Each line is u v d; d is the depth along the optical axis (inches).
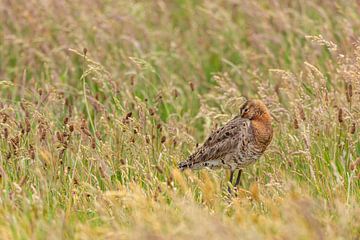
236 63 761.0
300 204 419.8
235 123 545.0
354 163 496.4
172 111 679.1
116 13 791.7
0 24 805.2
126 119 552.4
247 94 682.8
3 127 556.4
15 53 770.2
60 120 616.7
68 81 723.4
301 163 547.8
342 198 471.5
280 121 584.7
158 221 425.1
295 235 398.9
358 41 603.2
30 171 510.3
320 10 725.9
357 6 739.4
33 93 629.3
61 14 793.6
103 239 422.6
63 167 526.9
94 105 613.6
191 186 523.8
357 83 557.6
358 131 550.0
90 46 754.2
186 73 747.4
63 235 428.1
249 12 776.9
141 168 518.0
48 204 470.0
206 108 649.6
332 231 408.2
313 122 561.3
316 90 572.4
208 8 813.2
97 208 456.4
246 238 393.1
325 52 701.9
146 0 862.5
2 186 492.7
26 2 802.8
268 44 755.4
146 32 786.2
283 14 743.7
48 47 754.8
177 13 867.4
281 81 658.2
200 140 657.6
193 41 800.9
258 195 480.1
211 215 443.8
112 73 708.0
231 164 545.6
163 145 552.4
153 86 669.9
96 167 528.1
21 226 433.4
